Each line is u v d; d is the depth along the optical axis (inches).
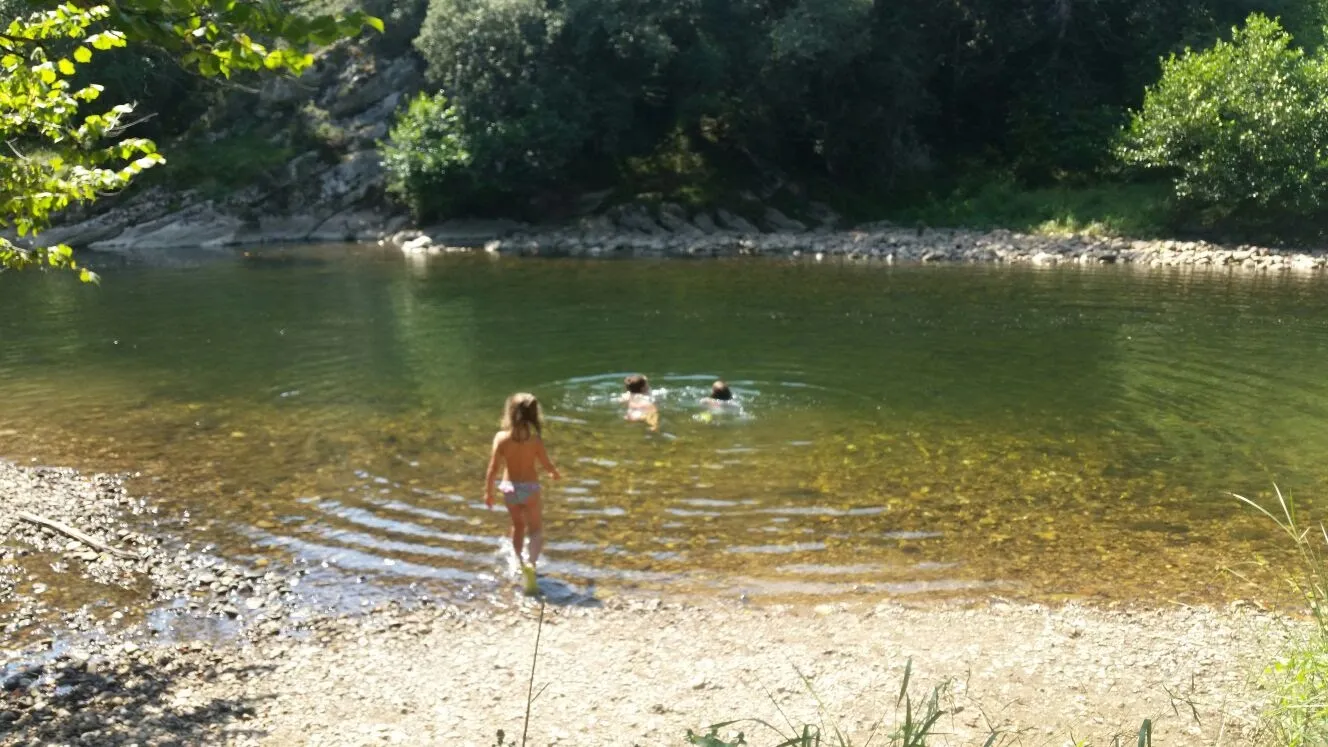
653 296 951.0
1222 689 265.0
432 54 1470.2
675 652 284.8
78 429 502.3
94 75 1518.2
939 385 590.9
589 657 281.7
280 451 464.8
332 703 255.9
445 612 309.3
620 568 340.5
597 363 650.2
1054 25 1696.6
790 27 1417.3
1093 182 1590.8
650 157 1626.5
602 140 1550.2
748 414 524.4
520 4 1408.7
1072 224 1421.0
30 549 351.6
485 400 555.2
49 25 251.3
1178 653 284.7
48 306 915.4
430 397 563.2
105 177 292.5
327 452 462.6
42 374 629.3
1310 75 1259.8
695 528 374.0
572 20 1406.3
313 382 602.5
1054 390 579.5
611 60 1475.1
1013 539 365.1
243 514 386.6
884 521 381.4
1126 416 524.4
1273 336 738.2
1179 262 1202.6
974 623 303.4
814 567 341.4
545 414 524.1
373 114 1686.8
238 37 189.0
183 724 243.1
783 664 278.4
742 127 1619.1
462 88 1460.4
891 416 523.8
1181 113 1293.1
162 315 860.0
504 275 1115.9
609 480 422.9
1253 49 1272.1
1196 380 603.5
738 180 1589.6
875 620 305.0
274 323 815.1
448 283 1050.7
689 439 481.1
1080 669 276.5
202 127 1653.5
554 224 1518.2
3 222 295.0
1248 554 351.6
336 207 1587.1
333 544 358.9
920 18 1675.7
